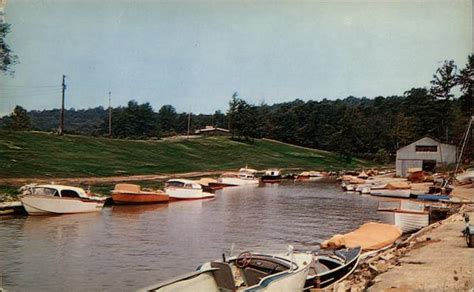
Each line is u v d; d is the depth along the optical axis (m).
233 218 34.78
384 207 40.31
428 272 14.31
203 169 80.81
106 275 18.22
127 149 82.44
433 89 96.88
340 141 123.75
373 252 19.92
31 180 46.34
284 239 26.17
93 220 32.66
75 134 85.12
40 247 23.17
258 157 105.19
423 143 74.00
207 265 12.13
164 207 41.56
